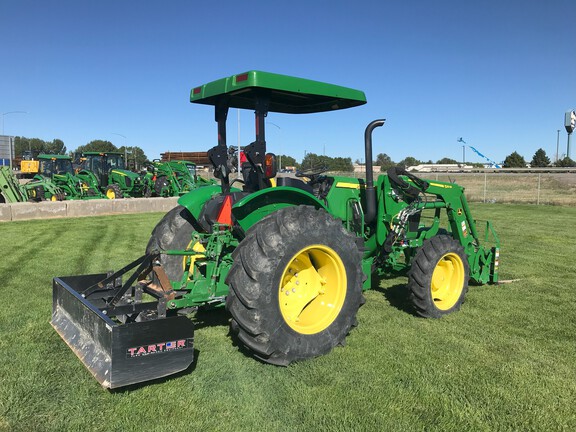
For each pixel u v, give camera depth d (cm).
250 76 372
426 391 334
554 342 428
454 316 501
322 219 395
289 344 371
